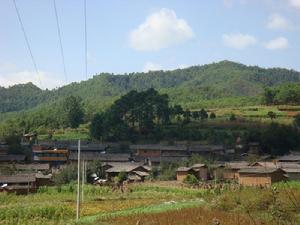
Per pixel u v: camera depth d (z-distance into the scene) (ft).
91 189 266.77
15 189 265.13
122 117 516.32
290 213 35.17
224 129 486.79
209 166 353.10
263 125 490.90
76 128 574.97
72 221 152.46
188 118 525.75
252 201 127.13
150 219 132.05
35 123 588.91
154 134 488.44
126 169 353.51
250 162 352.28
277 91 633.61
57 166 393.70
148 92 524.11
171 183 322.55
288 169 301.02
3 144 444.55
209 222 114.93
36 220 165.99
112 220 142.10
